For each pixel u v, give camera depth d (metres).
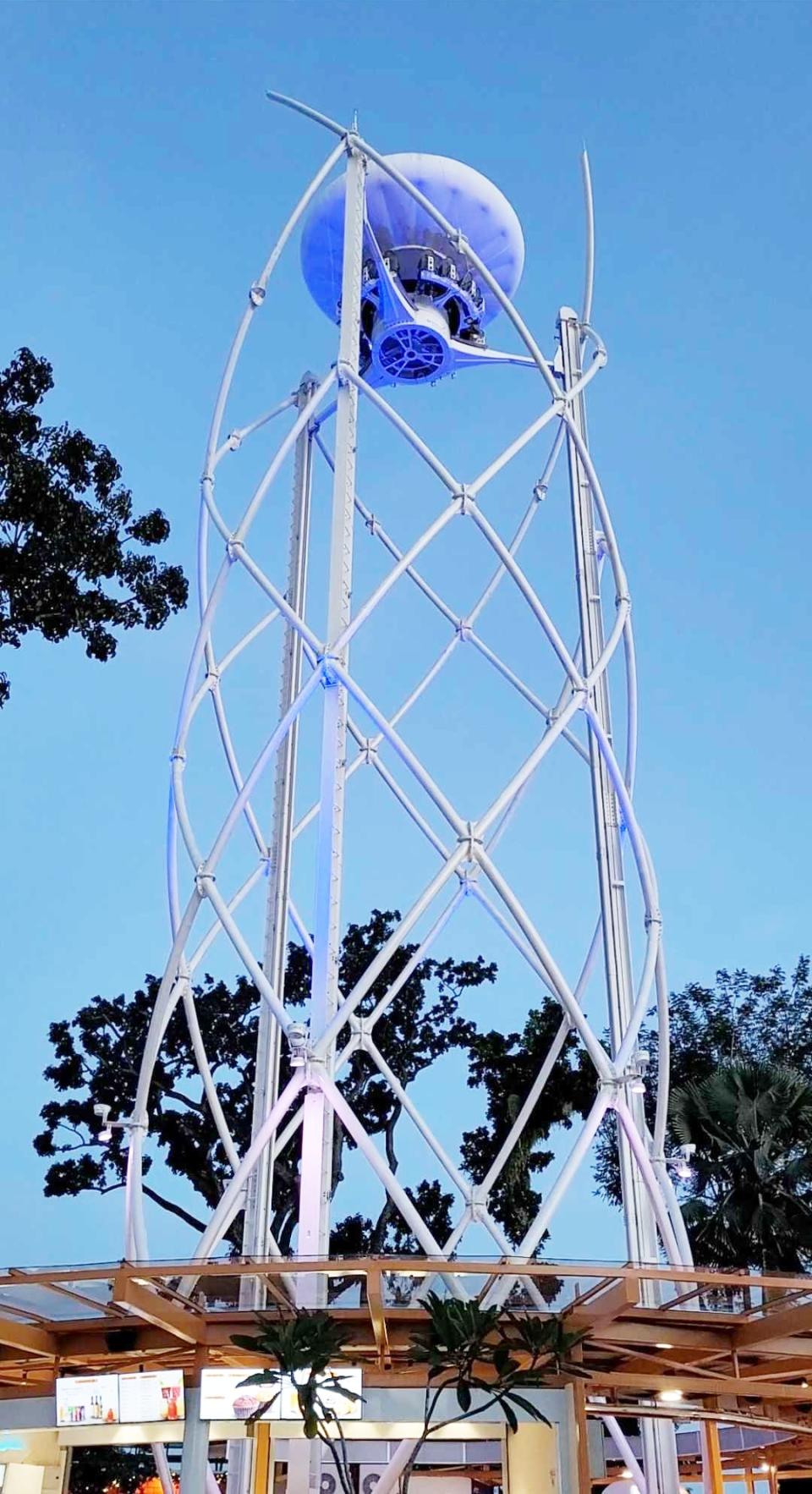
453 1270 18.78
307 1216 24.45
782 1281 19.00
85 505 26.84
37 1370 25.11
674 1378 22.56
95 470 27.83
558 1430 21.31
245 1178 25.38
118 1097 57.81
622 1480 32.03
